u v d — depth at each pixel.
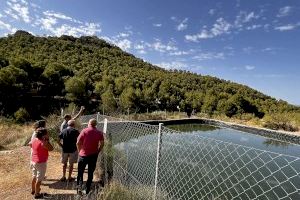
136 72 86.94
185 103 49.75
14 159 9.39
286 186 5.48
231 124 26.20
